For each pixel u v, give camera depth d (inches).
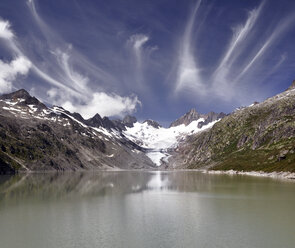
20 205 2723.9
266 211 2393.0
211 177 7175.2
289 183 4776.1
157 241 1593.3
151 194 3587.6
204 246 1505.9
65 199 3127.5
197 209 2507.4
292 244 1531.7
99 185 5022.1
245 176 7071.9
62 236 1688.0
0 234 1728.6
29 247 1499.8
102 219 2122.3
